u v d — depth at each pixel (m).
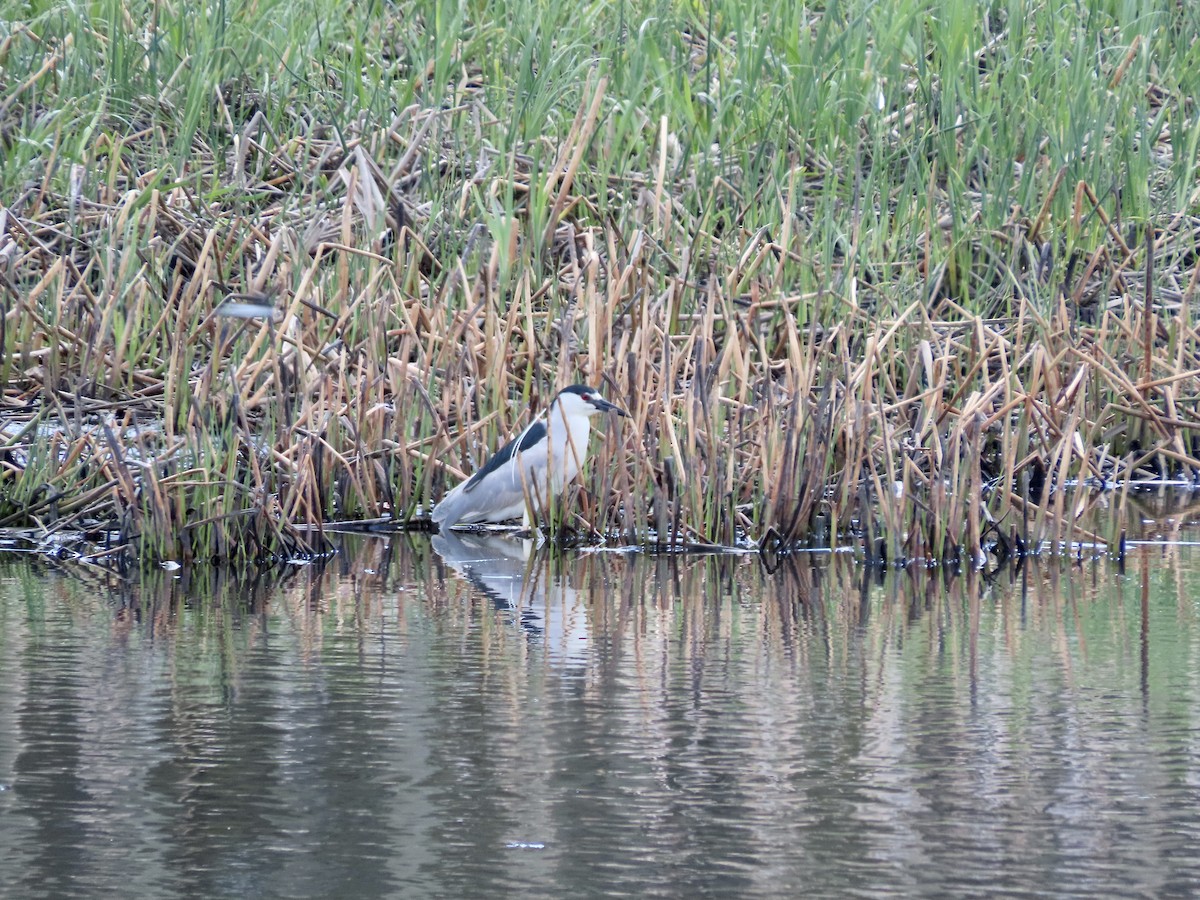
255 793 6.89
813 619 10.29
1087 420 14.95
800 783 7.01
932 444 13.02
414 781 7.03
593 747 7.51
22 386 14.91
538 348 15.06
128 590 11.21
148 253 15.62
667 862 6.13
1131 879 5.96
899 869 6.05
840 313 15.78
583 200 16.53
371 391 14.27
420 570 12.12
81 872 6.05
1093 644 9.53
